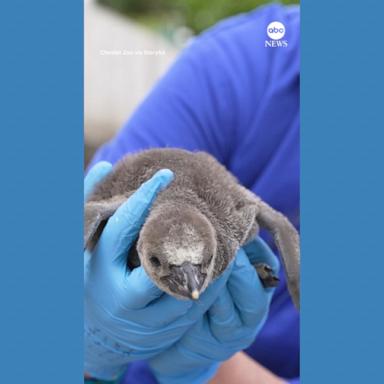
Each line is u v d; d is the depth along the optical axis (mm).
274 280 539
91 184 562
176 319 520
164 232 474
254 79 628
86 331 546
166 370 570
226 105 621
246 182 627
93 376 579
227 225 512
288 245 539
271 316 618
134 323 519
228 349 549
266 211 553
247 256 562
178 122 610
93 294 528
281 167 614
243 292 524
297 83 621
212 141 619
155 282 482
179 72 631
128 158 569
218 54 635
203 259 469
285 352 613
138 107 630
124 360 556
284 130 619
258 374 571
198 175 534
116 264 518
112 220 517
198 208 504
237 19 669
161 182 504
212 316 530
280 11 654
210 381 570
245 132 623
